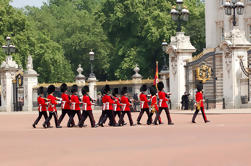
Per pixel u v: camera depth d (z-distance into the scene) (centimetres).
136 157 4319
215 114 12975
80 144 5897
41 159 4497
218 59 16862
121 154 4609
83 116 9719
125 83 19938
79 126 9744
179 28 17062
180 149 4875
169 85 18300
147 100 9981
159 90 9831
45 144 6091
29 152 5238
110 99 9800
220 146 5034
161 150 4847
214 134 6719
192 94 16550
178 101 16900
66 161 4231
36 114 17538
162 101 9750
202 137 6300
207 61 16800
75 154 4803
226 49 15625
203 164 3750
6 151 5466
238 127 8038
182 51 16838
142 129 8394
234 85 15450
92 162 4094
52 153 5019
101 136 7062
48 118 9944
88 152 4931
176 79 16975
